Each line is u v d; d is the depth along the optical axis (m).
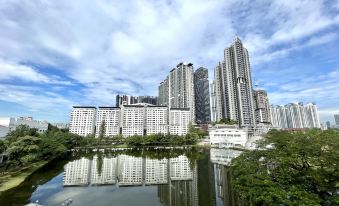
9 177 57.31
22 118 168.62
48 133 122.56
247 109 185.25
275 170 28.17
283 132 31.70
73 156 112.12
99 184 58.94
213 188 53.59
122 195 49.19
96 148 149.50
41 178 63.03
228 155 111.06
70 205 41.91
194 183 59.09
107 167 82.38
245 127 166.88
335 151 23.58
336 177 23.50
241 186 28.47
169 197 47.16
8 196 43.72
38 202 42.25
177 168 80.00
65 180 62.12
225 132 155.00
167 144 166.38
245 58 195.12
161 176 68.12
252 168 29.69
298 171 26.36
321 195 24.17
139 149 146.00
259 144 33.66
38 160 77.69
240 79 188.00
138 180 63.53
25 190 48.78
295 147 26.50
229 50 197.75
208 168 78.75
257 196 24.84
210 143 163.50
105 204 43.00
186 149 145.00
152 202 44.16
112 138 175.00
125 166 84.50
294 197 22.84
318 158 24.39
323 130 29.50
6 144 66.12
